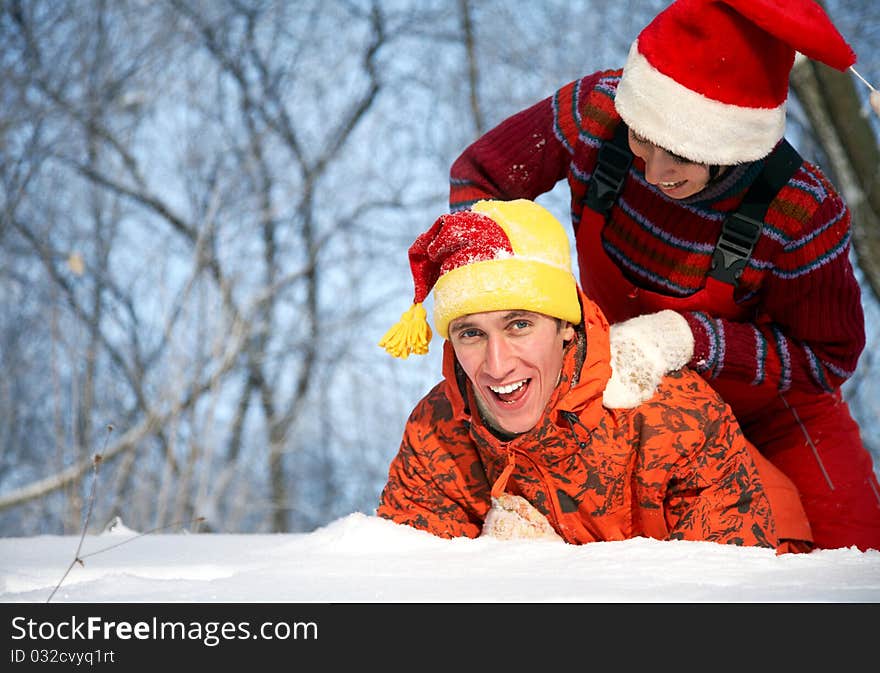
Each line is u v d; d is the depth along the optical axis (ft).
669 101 8.23
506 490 8.66
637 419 8.35
